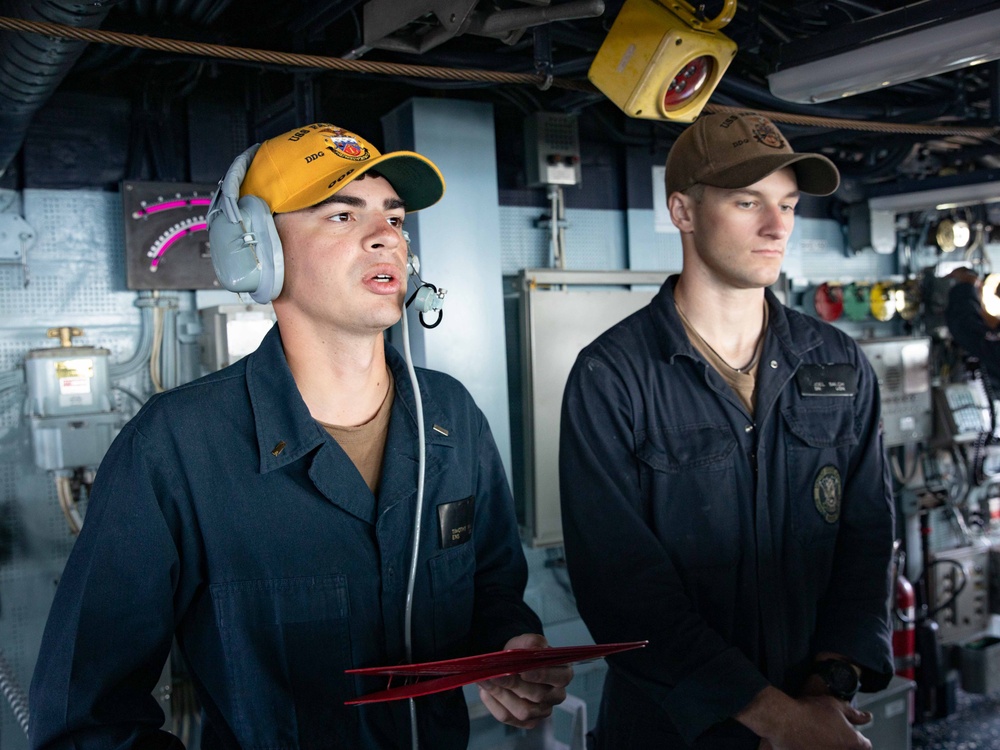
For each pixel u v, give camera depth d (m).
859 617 1.64
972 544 4.63
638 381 1.70
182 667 2.80
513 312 3.37
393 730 1.22
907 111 3.02
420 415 1.24
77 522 2.63
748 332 1.78
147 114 2.82
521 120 3.46
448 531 1.30
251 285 1.19
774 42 2.48
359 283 1.16
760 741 1.59
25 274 2.70
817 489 1.71
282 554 1.18
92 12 1.75
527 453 3.17
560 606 3.51
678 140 1.79
